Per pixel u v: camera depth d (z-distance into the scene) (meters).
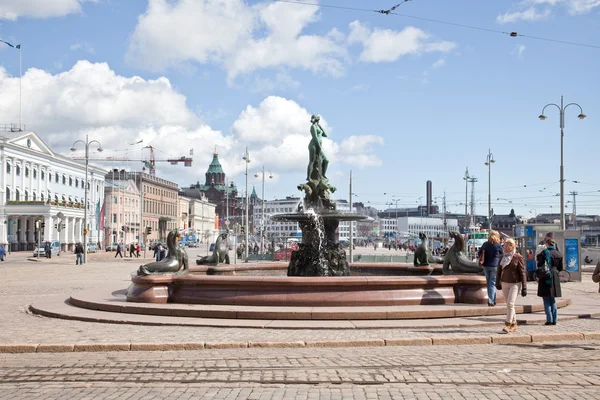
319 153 22.20
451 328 13.40
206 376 9.11
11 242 86.12
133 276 17.33
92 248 90.69
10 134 89.56
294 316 14.32
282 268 26.27
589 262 56.59
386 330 13.14
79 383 8.73
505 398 7.92
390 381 8.77
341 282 15.34
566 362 10.14
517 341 12.14
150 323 14.14
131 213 134.62
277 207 185.38
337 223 22.25
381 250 117.69
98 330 13.34
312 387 8.47
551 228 34.03
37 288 26.03
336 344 11.59
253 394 8.09
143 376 9.12
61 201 97.00
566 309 16.72
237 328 13.54
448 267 18.05
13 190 85.88
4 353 11.07
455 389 8.35
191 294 16.14
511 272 12.82
